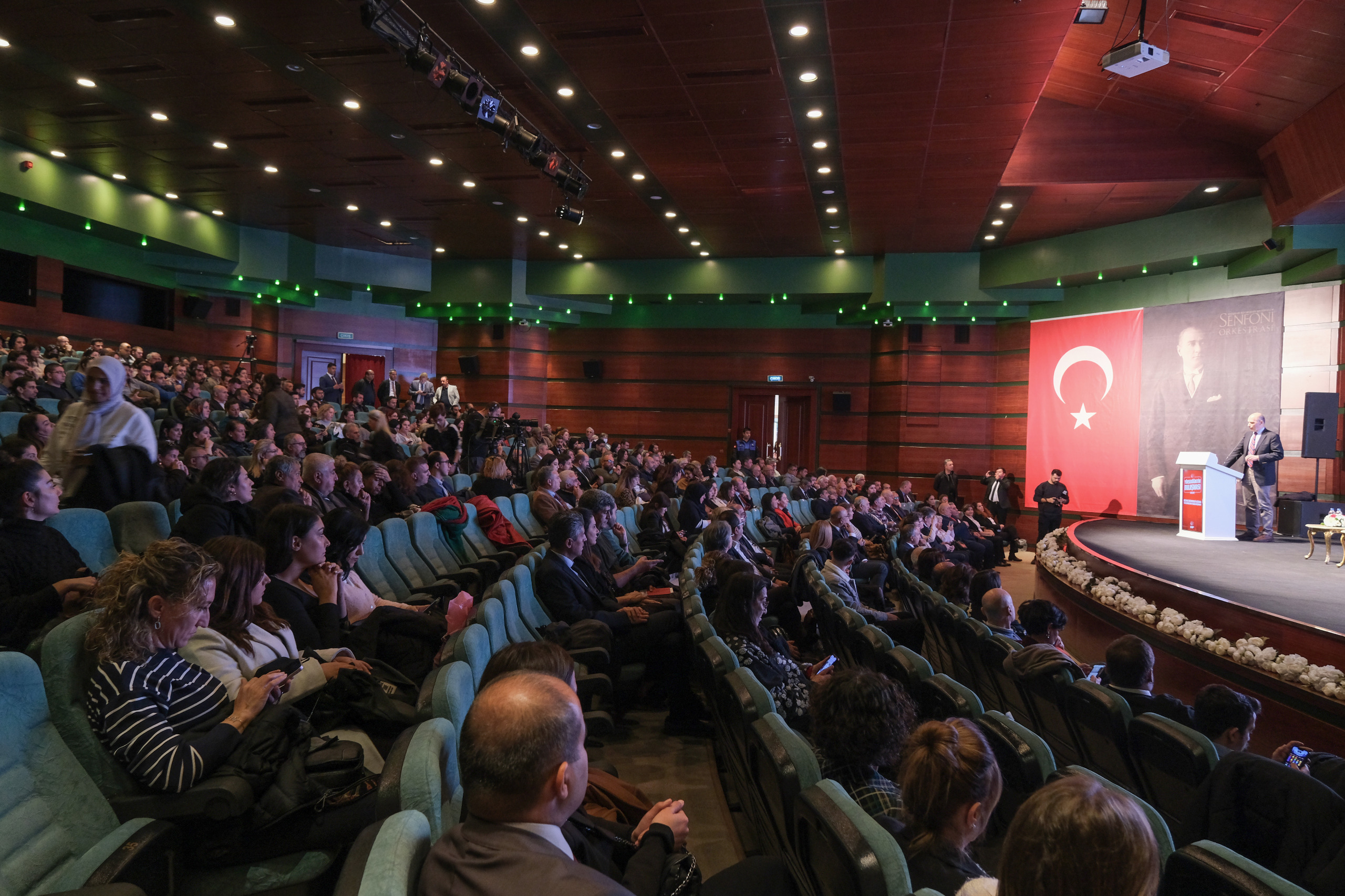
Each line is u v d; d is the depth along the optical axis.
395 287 16.72
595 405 18.23
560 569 4.16
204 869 1.87
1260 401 12.05
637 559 6.43
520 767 1.21
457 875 1.14
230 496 3.65
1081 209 12.07
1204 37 8.20
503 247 15.77
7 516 2.90
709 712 4.23
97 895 1.33
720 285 16.12
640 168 10.80
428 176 11.41
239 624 2.39
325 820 1.91
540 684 1.30
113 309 14.00
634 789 2.26
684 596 4.28
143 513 3.78
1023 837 1.02
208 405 8.74
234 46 7.62
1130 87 9.72
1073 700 3.18
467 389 18.11
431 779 1.53
